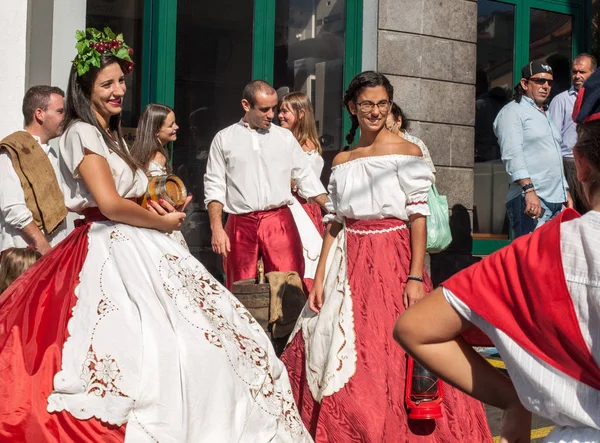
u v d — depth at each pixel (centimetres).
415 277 424
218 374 340
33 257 431
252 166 636
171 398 331
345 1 898
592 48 1083
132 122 795
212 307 364
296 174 657
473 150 952
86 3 761
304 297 620
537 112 780
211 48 823
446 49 927
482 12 996
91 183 358
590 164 165
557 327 160
